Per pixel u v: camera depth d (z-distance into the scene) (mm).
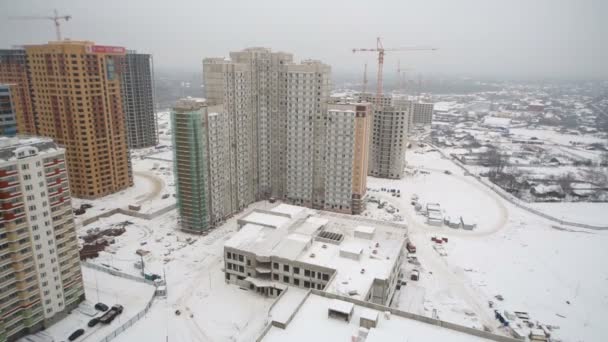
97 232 168000
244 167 194000
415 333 77750
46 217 103188
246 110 188125
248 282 130750
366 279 114125
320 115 187375
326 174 193875
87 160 198625
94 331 106562
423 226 187375
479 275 142500
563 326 114500
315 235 143125
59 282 109312
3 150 93438
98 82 196375
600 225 189875
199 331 108500
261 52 189500
